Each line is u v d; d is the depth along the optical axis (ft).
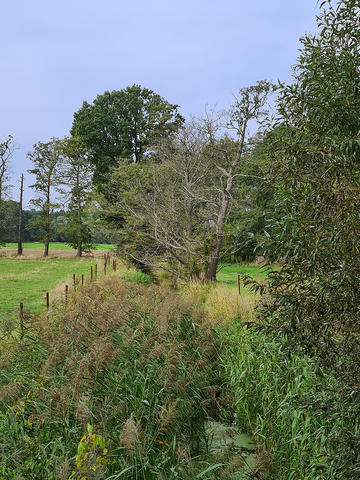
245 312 32.01
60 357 16.97
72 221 158.71
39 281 76.79
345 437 10.42
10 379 16.57
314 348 10.91
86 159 156.56
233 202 70.28
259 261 10.87
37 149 163.12
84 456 10.37
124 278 54.24
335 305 9.44
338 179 9.44
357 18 10.46
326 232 9.28
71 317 22.17
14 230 264.93
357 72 10.10
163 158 96.99
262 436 16.38
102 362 15.58
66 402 13.65
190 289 50.98
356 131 10.07
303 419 15.74
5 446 12.26
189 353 22.41
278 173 10.68
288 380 18.08
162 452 14.01
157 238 69.15
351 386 9.97
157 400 15.97
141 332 20.70
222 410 19.67
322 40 10.80
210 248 66.08
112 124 142.92
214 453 16.15
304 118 10.59
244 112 62.64
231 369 21.66
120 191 97.66
